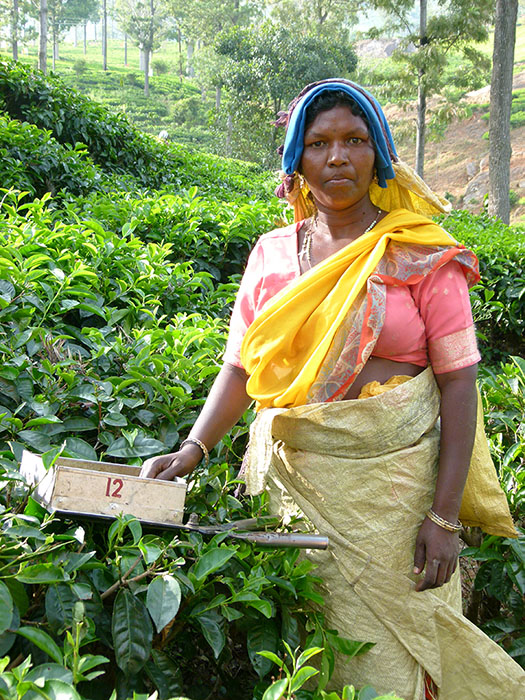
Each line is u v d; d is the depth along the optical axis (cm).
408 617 168
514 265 532
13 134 548
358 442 164
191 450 180
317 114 166
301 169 176
